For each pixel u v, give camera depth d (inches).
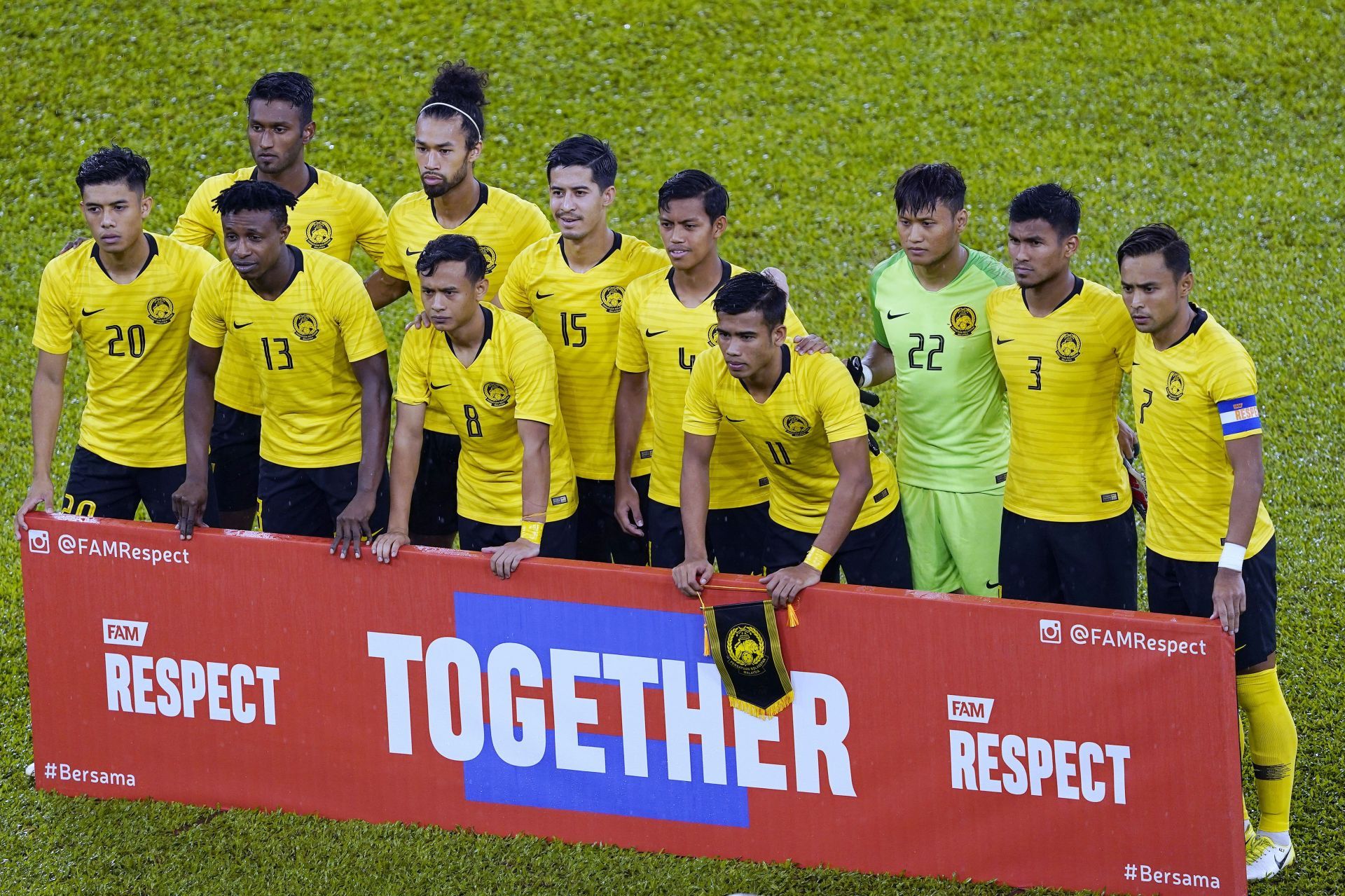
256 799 793.6
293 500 870.4
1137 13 1769.2
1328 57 1680.6
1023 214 730.8
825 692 705.6
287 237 906.7
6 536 1089.4
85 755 808.3
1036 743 684.7
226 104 1662.2
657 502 850.1
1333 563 1009.5
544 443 764.0
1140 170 1552.7
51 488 829.8
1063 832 693.9
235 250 771.4
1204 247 1433.3
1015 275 744.3
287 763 784.3
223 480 948.6
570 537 845.2
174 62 1718.8
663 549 855.7
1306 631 940.6
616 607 717.9
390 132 1633.9
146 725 796.6
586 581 716.7
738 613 700.7
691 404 754.2
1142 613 657.0
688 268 779.4
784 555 816.9
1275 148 1573.6
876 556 812.0
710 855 743.1
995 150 1590.8
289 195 791.7
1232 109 1627.7
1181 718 661.3
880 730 703.7
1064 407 765.3
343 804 783.7
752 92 1691.7
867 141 1612.9
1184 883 681.6
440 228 900.6
